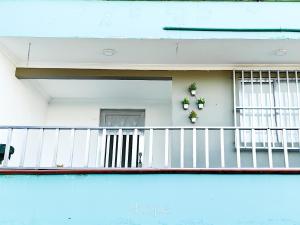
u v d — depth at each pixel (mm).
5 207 5148
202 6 6570
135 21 6508
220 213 5062
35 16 6523
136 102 8891
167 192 5148
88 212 5109
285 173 5160
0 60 6832
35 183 5223
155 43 6574
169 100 8875
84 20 6508
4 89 6957
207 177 5191
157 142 8586
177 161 6996
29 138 7973
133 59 7246
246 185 5148
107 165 7695
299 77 7324
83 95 8844
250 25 6445
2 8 6555
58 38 6445
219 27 6445
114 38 6434
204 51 6832
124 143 8406
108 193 5168
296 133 6938
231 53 6895
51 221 5098
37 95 8406
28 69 7496
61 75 7488
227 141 7047
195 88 7273
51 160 8461
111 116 8859
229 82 7367
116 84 8047
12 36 6406
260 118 7133
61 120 8820
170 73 7465
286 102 7172
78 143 8594
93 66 7512
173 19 6520
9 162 7109
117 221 5070
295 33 6379
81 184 5207
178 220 5055
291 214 5031
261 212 5055
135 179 5203
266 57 7027
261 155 6895
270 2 6559
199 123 7160
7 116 7059
